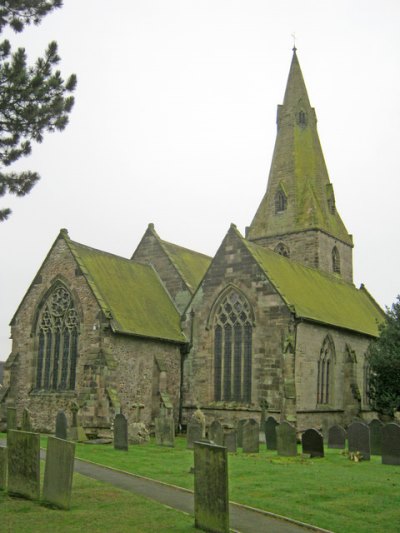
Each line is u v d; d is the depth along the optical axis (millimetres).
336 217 67062
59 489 16547
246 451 31703
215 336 45188
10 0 21266
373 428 32500
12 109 21844
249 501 18328
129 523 15047
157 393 43125
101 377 38906
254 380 42062
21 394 43719
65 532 14125
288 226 63500
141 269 51000
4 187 22656
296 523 15727
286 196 64562
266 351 41844
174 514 16094
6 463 18500
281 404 40312
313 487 20781
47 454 17266
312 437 30203
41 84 21875
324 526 15469
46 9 21922
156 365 43562
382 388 47625
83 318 41375
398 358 46594
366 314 58000
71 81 22641
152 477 22438
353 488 20625
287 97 68500
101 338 40000
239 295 44156
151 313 46000
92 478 21922
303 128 67625
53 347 43219
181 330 46688
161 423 34031
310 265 61469
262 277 43031
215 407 43531
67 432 33688
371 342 52969
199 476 15117
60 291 43500
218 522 14391
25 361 44156
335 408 45625
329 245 63719
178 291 50781
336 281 60062
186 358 45938
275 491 20000
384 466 26828
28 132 22359
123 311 42781
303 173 65375
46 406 42062
